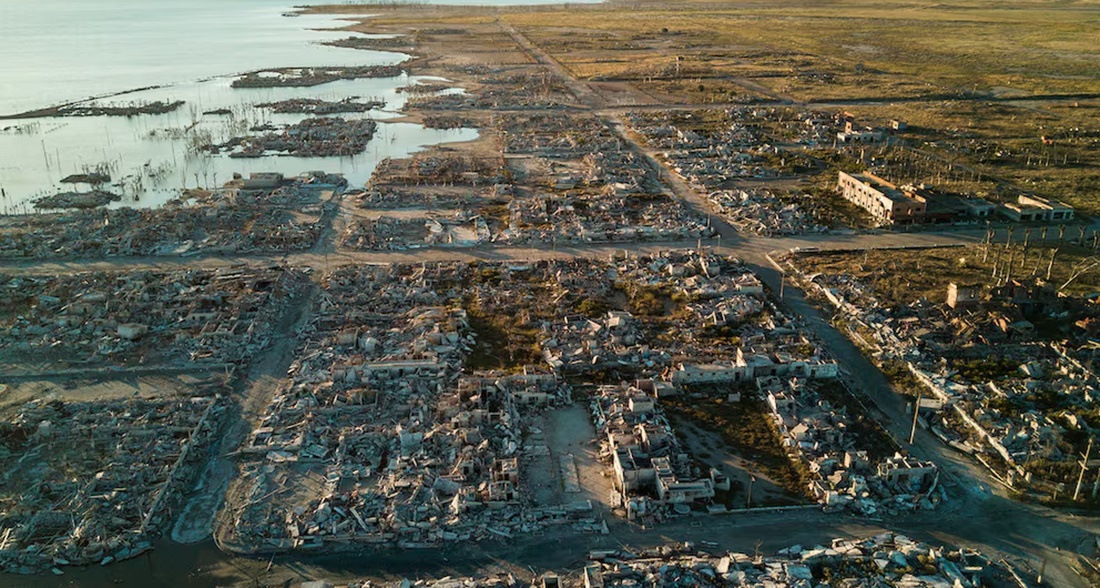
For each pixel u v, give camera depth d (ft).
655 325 543.39
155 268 639.76
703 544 346.74
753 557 336.29
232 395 460.55
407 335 523.29
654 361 495.41
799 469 395.14
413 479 383.86
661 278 618.44
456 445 408.46
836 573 327.47
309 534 352.90
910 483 382.83
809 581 321.52
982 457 401.08
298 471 394.52
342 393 455.63
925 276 608.60
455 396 445.78
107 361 497.87
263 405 451.53
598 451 411.13
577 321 545.85
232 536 352.90
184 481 386.93
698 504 370.73
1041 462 388.37
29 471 396.16
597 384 472.85
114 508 367.04
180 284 597.11
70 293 586.04
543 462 402.31
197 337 520.42
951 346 501.56
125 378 479.00
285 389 463.83
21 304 574.56
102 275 614.75
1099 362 476.95
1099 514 362.53
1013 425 420.36
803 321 548.72
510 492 371.35
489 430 425.28
